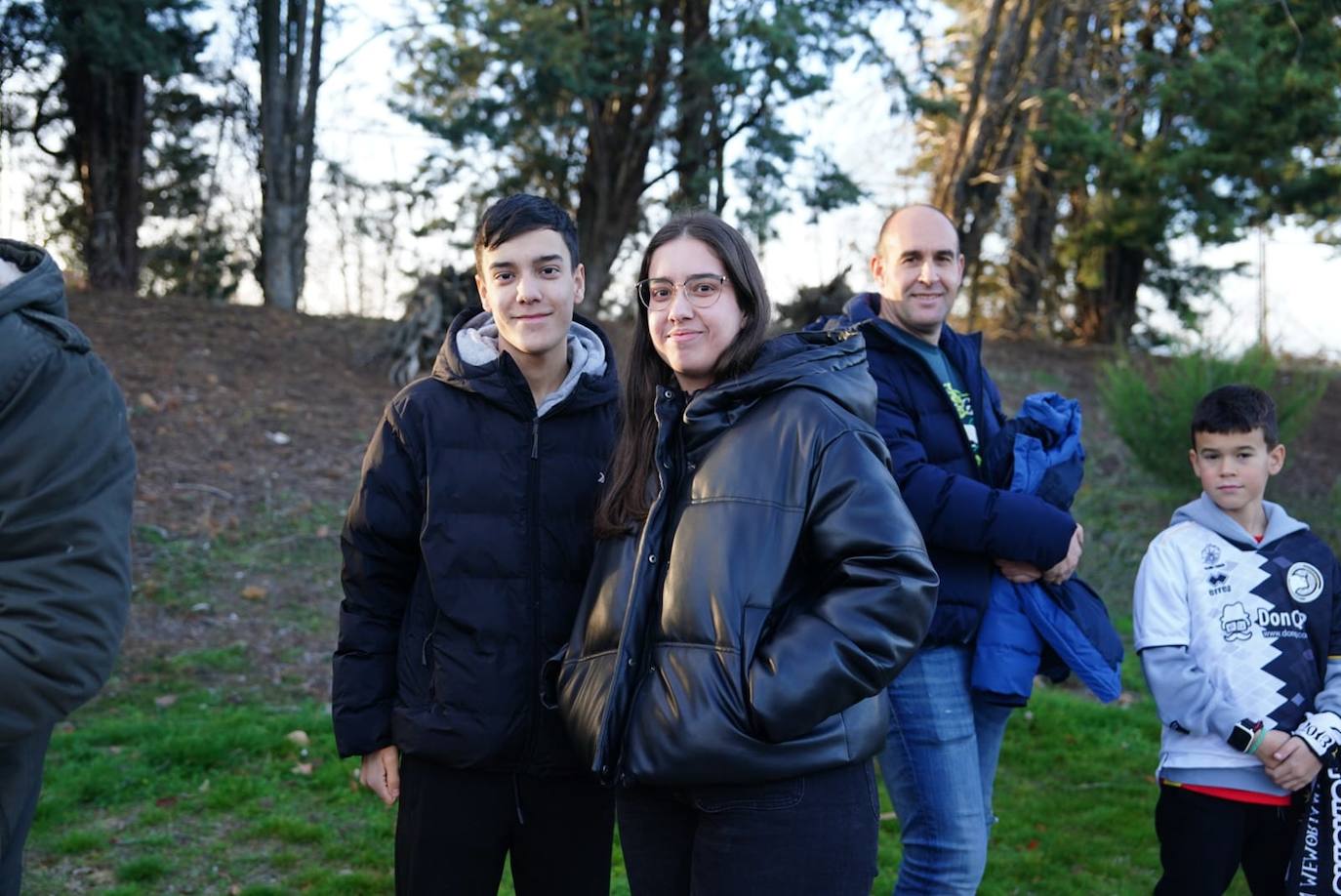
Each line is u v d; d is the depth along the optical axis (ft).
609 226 52.11
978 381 10.14
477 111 45.19
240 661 19.57
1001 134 48.26
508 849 8.32
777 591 6.68
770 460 6.84
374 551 8.06
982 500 8.87
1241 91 40.45
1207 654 9.39
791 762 6.52
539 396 8.31
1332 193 43.16
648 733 6.64
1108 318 55.98
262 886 11.98
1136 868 13.57
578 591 8.05
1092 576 28.94
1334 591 9.41
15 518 5.75
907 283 9.66
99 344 32.63
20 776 6.08
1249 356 27.89
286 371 33.71
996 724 9.80
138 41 39.65
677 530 6.93
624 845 7.32
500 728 7.74
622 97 49.78
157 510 24.08
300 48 45.27
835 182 47.96
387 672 8.16
